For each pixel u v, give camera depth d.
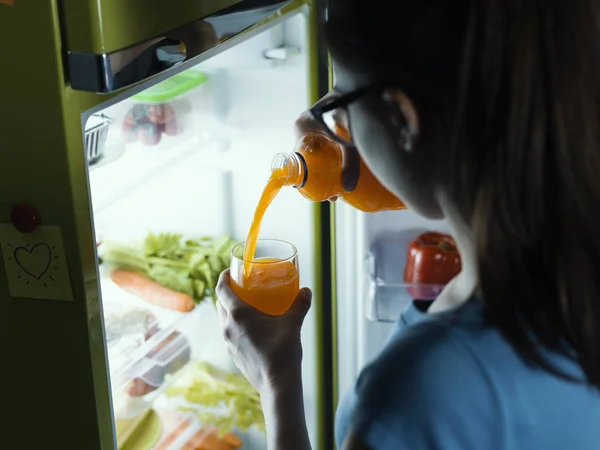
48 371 1.02
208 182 1.62
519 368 1.05
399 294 1.59
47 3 0.86
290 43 1.55
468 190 1.03
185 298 1.51
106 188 1.32
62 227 0.94
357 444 1.12
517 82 0.95
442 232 1.57
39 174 0.93
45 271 0.97
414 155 1.07
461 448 1.09
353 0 1.03
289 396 1.09
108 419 1.04
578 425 1.07
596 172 0.97
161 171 1.47
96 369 1.00
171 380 1.52
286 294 1.13
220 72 1.56
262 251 1.29
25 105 0.90
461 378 1.07
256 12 1.18
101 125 1.21
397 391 1.09
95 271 0.98
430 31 0.98
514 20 0.93
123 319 1.38
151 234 1.50
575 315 1.01
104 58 0.86
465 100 0.98
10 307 1.01
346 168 1.19
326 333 1.71
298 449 1.08
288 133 1.58
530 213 1.00
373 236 1.60
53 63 0.88
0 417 1.08
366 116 1.09
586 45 0.93
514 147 0.98
